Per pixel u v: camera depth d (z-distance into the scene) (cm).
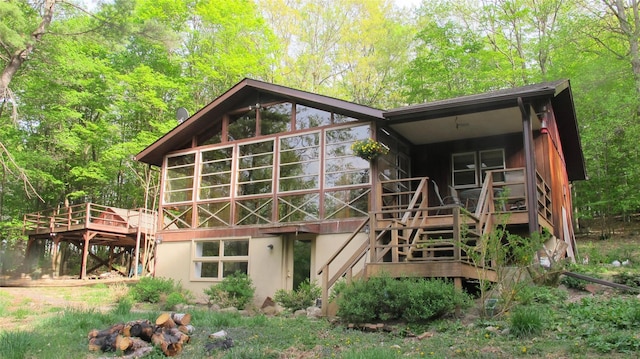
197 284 1391
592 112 2041
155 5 2508
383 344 641
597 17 2122
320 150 1273
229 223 1379
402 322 758
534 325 629
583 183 2189
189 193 1480
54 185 2744
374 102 2880
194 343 709
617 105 1858
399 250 1106
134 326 700
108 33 1867
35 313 1066
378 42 2856
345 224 1191
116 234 2197
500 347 580
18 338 701
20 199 2809
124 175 2900
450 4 2652
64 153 2595
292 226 1199
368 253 1123
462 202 1243
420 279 794
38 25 1780
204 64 2473
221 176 1431
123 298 1210
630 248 1739
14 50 1750
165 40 1936
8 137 2345
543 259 966
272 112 1394
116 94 2491
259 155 1376
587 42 2159
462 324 707
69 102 2358
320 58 2920
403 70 2712
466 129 1266
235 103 1459
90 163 2584
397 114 1137
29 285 1808
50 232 2197
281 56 2842
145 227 2242
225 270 1359
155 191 2661
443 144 1383
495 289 802
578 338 592
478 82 2430
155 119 2641
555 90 998
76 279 2162
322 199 1243
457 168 1355
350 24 2903
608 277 939
